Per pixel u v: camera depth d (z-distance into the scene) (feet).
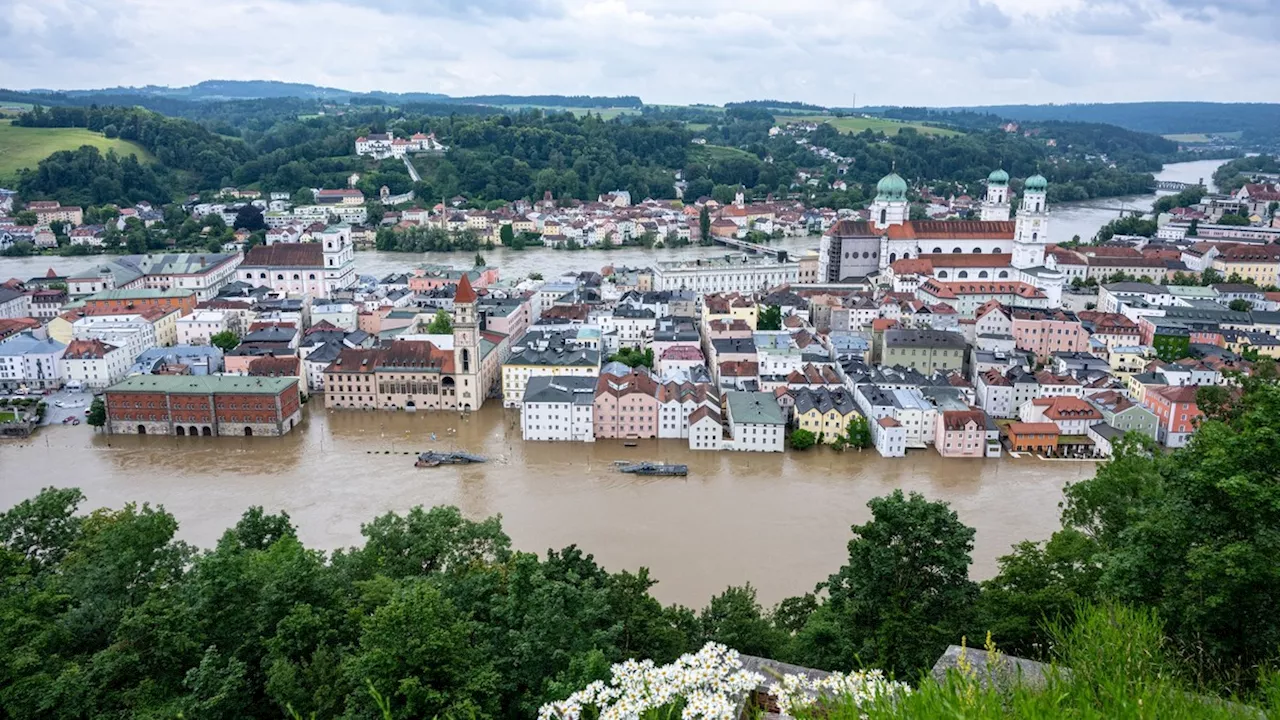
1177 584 223.30
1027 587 320.09
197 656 285.23
